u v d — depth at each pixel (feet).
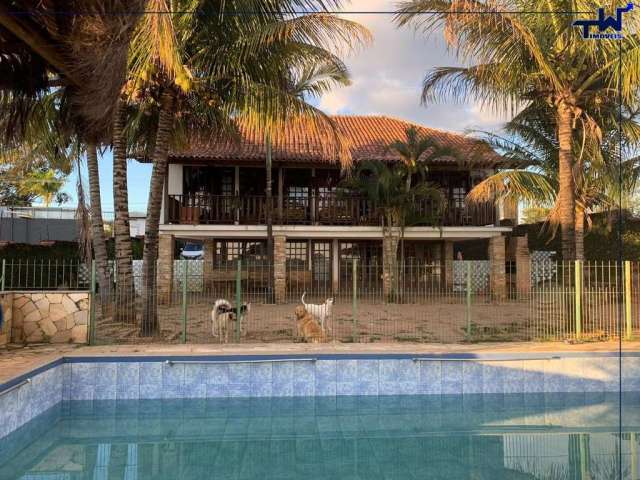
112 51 18.44
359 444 19.16
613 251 57.31
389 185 51.85
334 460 17.46
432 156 52.31
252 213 59.16
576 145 41.93
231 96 30.58
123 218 34.40
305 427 21.18
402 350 25.66
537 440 19.70
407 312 46.29
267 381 24.12
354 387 24.43
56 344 27.78
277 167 58.34
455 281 66.28
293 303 54.13
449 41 31.42
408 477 15.92
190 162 56.18
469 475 16.08
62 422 21.58
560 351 25.70
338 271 67.97
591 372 25.49
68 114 28.27
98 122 26.35
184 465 16.89
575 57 34.83
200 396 23.75
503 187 43.78
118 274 34.22
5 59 19.11
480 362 24.98
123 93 27.27
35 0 15.07
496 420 22.15
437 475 16.10
